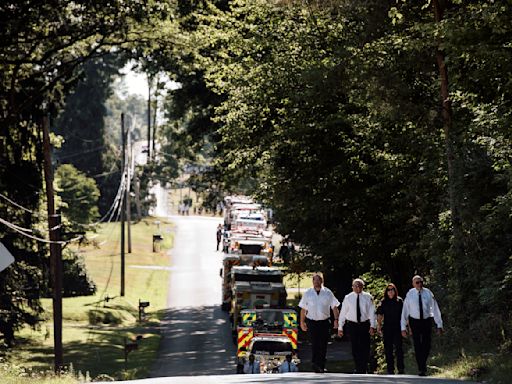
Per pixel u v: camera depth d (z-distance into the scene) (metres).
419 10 92.50
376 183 118.75
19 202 144.88
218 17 134.00
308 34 119.88
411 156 106.75
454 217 81.12
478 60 63.78
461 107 85.56
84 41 140.12
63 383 69.31
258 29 126.44
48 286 153.75
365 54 100.69
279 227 129.38
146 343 164.75
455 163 82.06
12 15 124.06
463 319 77.94
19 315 149.50
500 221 70.38
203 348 158.50
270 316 129.62
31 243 147.75
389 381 49.81
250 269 170.62
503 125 65.25
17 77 139.12
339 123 115.88
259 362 109.12
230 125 128.50
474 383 49.69
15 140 142.88
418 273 118.56
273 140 123.88
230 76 129.50
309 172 123.06
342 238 118.44
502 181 75.69
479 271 75.75
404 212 109.62
